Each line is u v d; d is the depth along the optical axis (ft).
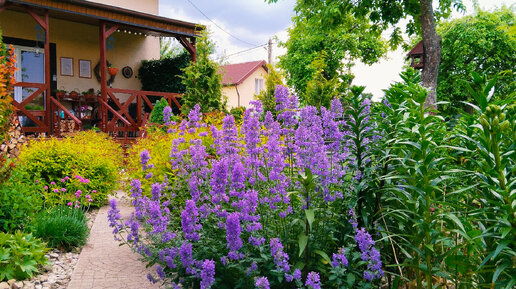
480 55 50.39
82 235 14.67
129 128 37.68
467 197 9.18
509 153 6.10
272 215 10.04
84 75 42.47
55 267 12.42
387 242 9.63
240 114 34.94
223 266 8.89
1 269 11.08
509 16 58.18
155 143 21.33
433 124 7.73
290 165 11.16
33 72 39.09
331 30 34.19
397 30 34.53
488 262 7.12
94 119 37.35
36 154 19.22
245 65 86.02
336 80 36.73
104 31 35.94
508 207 6.16
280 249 7.90
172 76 45.16
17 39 37.91
